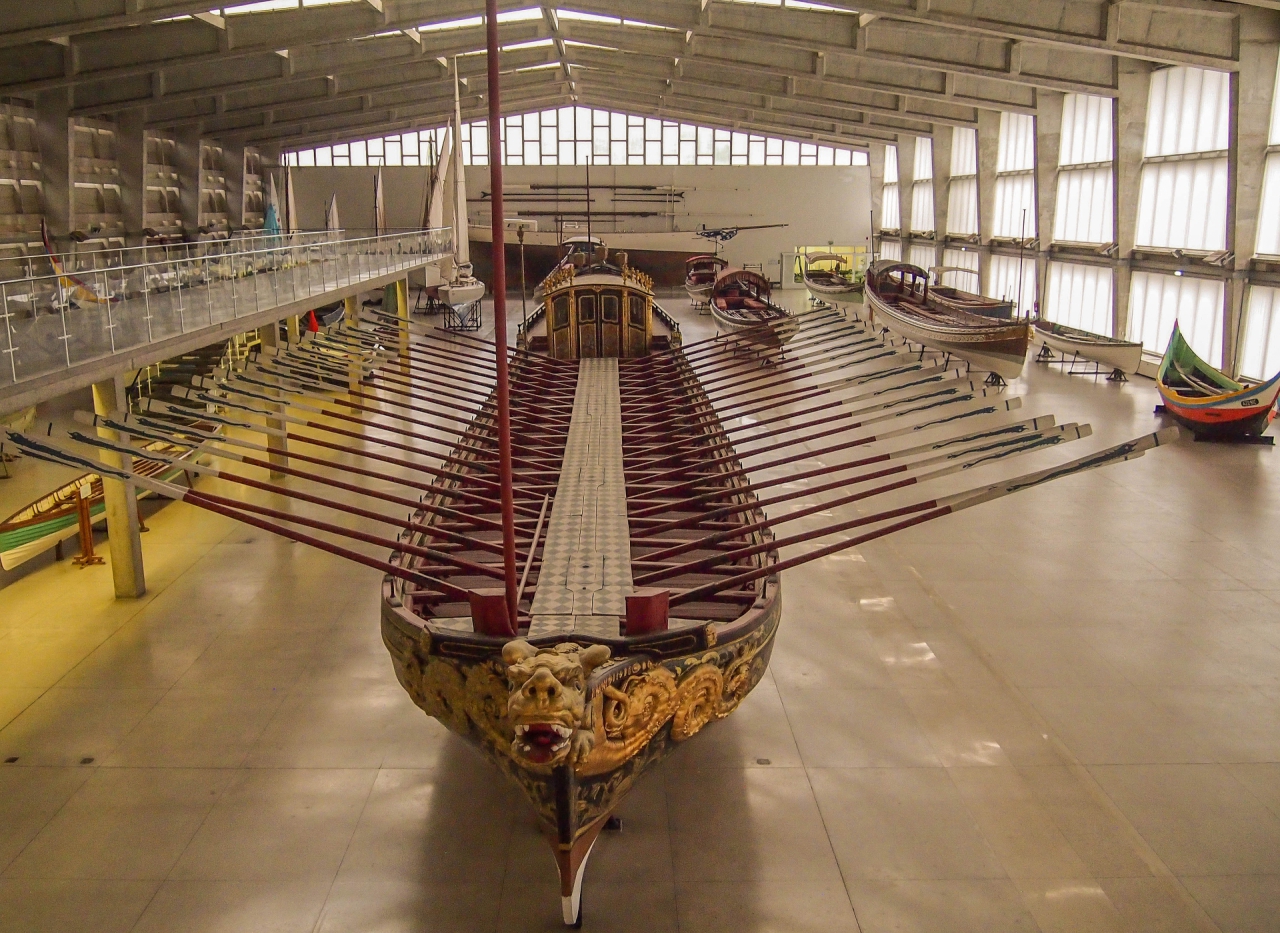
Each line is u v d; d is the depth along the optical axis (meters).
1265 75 21.41
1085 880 7.07
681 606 8.27
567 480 10.88
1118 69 26.23
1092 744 8.84
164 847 7.43
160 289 13.83
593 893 6.93
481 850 7.39
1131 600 12.04
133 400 14.45
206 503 7.96
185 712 9.44
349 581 12.79
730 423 21.94
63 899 6.86
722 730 9.10
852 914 6.73
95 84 27.84
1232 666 10.31
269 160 45.78
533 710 5.59
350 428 21.28
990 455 8.20
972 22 21.52
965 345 26.05
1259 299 22.45
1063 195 31.80
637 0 26.53
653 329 21.67
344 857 7.31
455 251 33.09
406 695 9.78
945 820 7.77
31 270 12.84
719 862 7.27
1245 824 7.69
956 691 9.81
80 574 13.09
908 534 14.45
